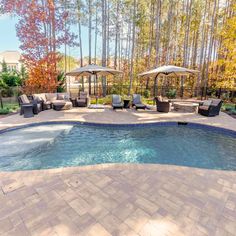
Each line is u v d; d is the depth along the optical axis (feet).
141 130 22.12
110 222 6.84
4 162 13.58
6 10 34.94
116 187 9.16
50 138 18.57
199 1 52.11
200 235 6.32
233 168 13.25
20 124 21.52
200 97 48.32
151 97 50.11
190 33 59.47
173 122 24.00
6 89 38.78
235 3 38.17
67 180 9.78
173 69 29.14
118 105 32.19
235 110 30.27
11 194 8.52
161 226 6.68
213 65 54.85
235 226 6.72
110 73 34.42
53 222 6.82
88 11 47.75
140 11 47.34
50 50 37.70
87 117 25.79
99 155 15.21
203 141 18.78
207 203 8.01
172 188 9.14
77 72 30.91
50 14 36.68
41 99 30.99
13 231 6.41
